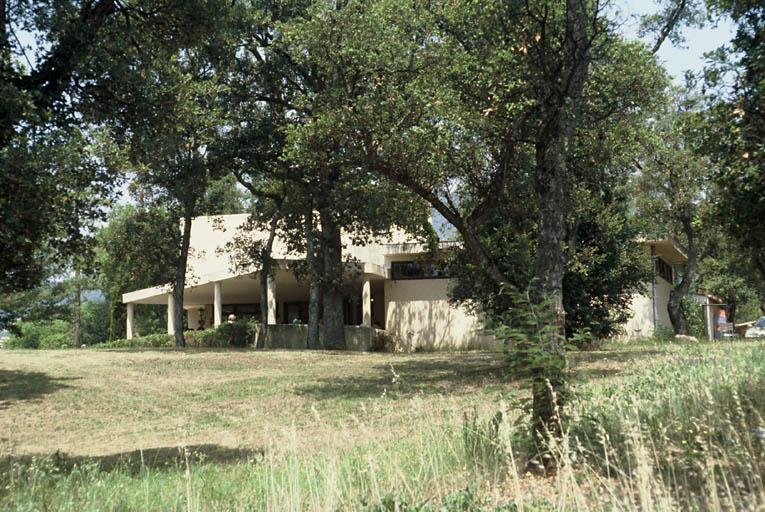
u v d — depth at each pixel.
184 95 12.70
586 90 16.77
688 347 21.41
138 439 12.32
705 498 4.52
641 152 31.47
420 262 28.31
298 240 31.91
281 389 18.25
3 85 8.79
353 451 7.82
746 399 7.51
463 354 27.88
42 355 26.34
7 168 8.52
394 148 16.91
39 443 12.20
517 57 15.78
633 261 26.23
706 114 10.24
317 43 20.22
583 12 13.73
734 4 9.62
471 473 6.29
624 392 8.61
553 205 12.73
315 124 18.11
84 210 11.87
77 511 6.05
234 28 24.53
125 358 25.38
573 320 23.98
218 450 10.52
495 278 17.61
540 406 6.55
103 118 11.50
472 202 19.52
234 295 45.25
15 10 10.15
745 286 56.84
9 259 9.25
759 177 9.90
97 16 11.15
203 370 22.50
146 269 33.88
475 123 16.11
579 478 5.68
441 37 18.19
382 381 18.77
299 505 5.59
